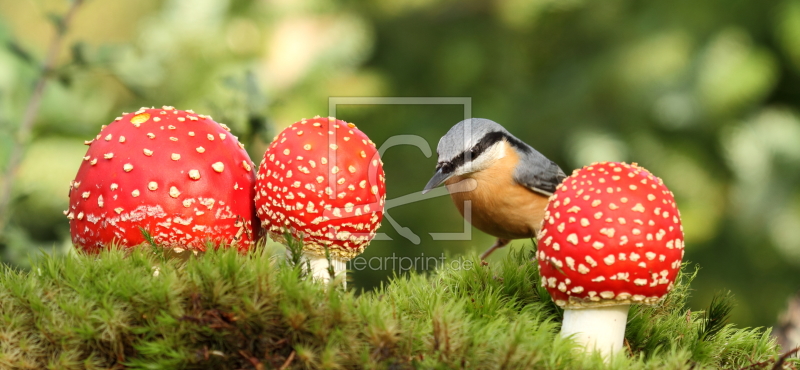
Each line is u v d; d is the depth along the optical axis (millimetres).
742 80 7469
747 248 7945
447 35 8883
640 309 3119
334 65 7602
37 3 4719
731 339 3027
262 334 2441
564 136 8070
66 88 4711
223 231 2840
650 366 2553
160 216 2727
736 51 7574
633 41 7977
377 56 8914
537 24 8344
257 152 5992
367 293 2799
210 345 2461
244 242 2947
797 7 7426
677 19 7836
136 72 4758
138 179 2727
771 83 7773
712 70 7480
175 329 2441
